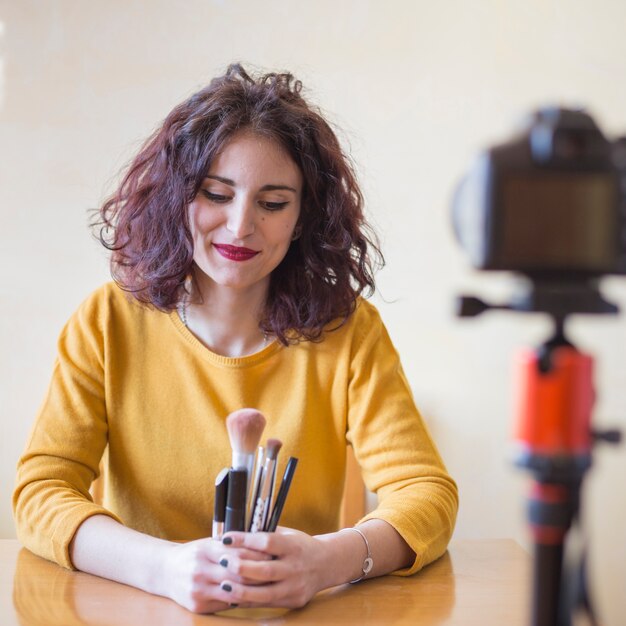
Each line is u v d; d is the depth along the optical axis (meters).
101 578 1.15
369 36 2.17
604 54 2.19
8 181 2.12
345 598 1.11
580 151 0.56
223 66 2.14
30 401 2.15
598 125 0.57
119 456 1.40
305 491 1.41
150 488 1.39
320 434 1.43
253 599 1.03
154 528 1.40
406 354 2.21
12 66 2.11
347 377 1.42
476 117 2.19
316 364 1.43
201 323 1.42
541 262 0.57
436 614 1.05
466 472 2.22
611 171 0.56
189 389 1.40
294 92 1.39
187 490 1.39
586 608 0.60
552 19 2.18
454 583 1.17
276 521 1.09
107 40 2.12
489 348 2.21
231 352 1.42
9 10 2.10
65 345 1.42
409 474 1.33
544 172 0.56
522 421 0.60
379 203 2.19
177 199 1.30
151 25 2.12
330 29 2.16
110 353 1.40
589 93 2.19
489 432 2.22
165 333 1.42
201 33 2.13
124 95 2.12
